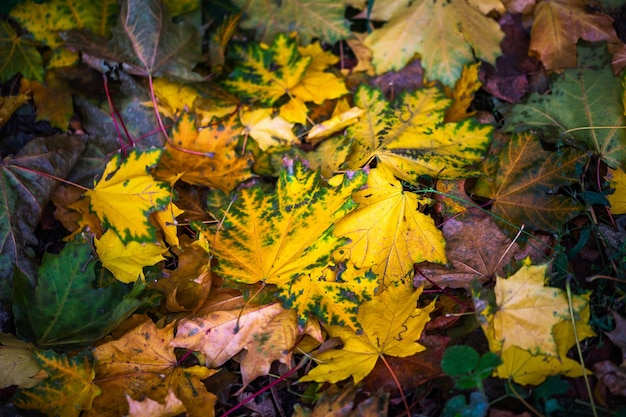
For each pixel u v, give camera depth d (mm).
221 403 687
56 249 771
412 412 664
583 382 667
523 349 648
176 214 708
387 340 667
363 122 766
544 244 721
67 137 776
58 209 762
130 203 713
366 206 706
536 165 736
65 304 693
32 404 651
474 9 819
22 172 748
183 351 692
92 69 810
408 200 706
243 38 836
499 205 737
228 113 794
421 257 705
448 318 694
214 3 838
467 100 806
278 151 779
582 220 746
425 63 813
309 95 793
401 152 741
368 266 701
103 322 691
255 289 691
